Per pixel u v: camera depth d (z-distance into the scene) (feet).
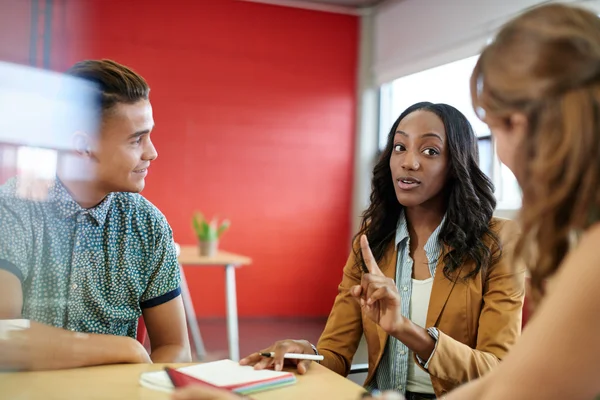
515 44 2.23
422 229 4.80
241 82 18.45
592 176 2.04
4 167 3.02
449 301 4.50
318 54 19.20
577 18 2.16
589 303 2.00
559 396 2.00
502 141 2.39
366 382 4.77
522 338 2.16
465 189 4.52
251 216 18.57
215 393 2.36
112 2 17.04
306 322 18.17
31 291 3.90
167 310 4.64
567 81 2.08
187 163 17.95
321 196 19.24
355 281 5.04
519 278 4.42
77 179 3.93
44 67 15.65
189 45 17.93
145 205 4.57
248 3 18.47
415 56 17.35
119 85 3.91
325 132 19.27
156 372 3.32
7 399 2.91
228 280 11.82
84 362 3.55
